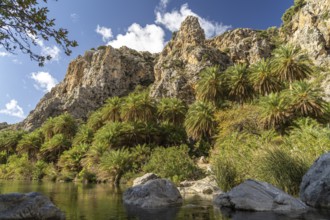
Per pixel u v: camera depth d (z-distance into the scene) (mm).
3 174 57594
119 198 14516
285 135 32906
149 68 135000
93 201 12930
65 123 71625
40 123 108375
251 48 110812
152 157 36250
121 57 135125
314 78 70688
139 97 53500
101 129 56000
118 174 36344
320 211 8523
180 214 8578
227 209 9531
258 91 46531
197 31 119125
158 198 11188
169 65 107625
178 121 56062
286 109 35625
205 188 16062
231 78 49188
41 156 66312
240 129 38375
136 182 19234
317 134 21562
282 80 45469
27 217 7414
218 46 125562
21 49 6266
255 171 13906
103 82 120375
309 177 10133
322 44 84625
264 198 9438
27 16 6035
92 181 40125
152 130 52594
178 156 29844
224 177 15180
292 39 102188
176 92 93750
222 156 18344
